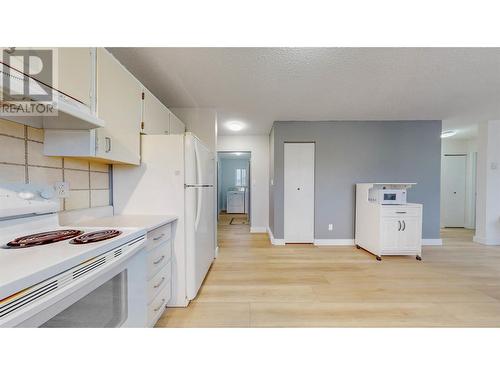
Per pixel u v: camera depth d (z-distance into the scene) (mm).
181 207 2043
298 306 2053
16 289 670
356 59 2107
